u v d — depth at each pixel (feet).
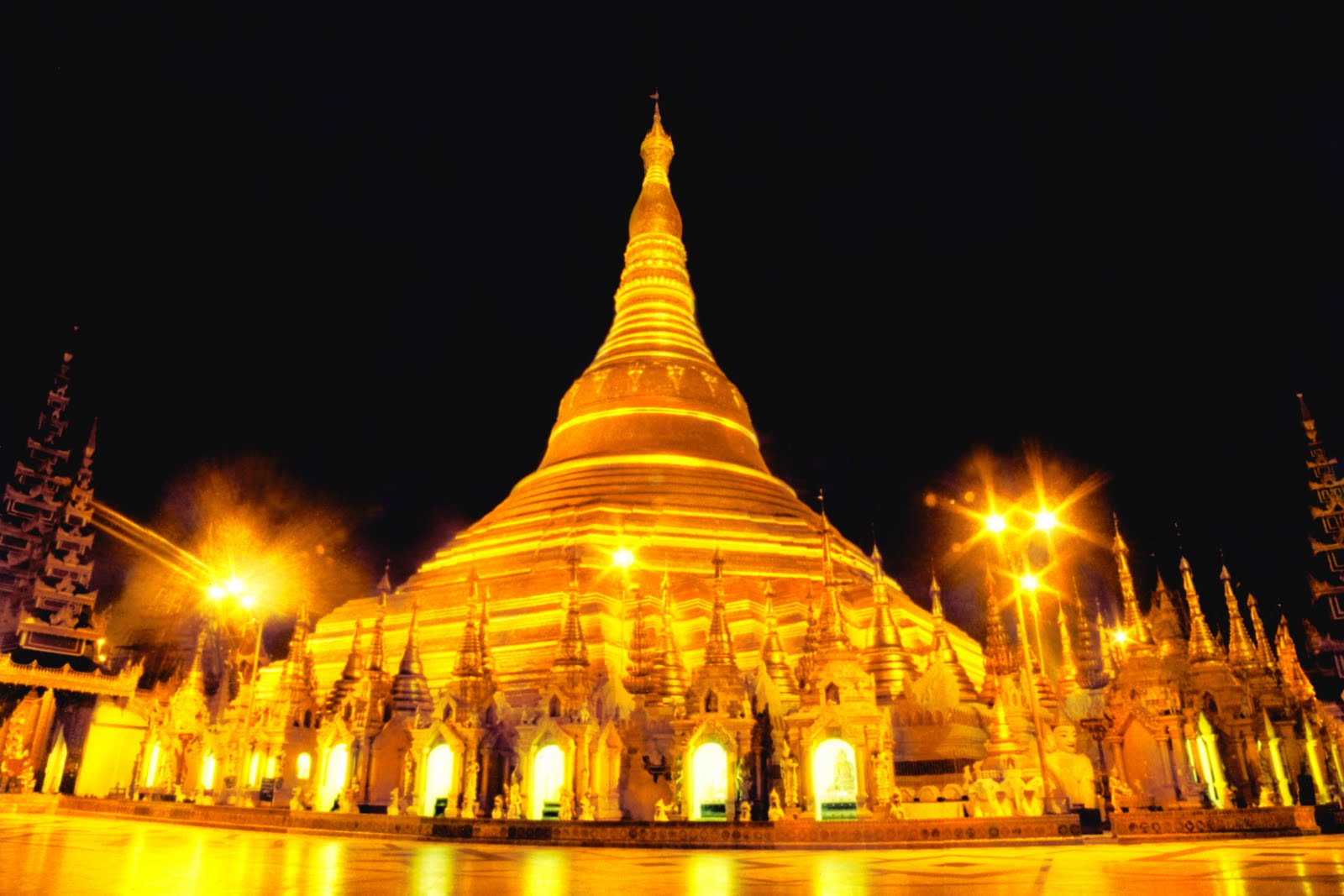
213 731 195.42
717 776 132.67
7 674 216.95
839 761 126.11
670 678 159.53
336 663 205.57
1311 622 223.92
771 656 158.20
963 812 113.50
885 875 65.77
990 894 51.42
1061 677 183.93
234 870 65.82
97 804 161.68
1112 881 58.13
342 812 133.08
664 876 66.03
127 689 237.25
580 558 183.32
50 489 252.21
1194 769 141.69
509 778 146.51
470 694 156.87
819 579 202.90
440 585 215.10
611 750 140.97
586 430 254.47
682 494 225.35
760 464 263.49
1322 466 228.02
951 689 139.23
